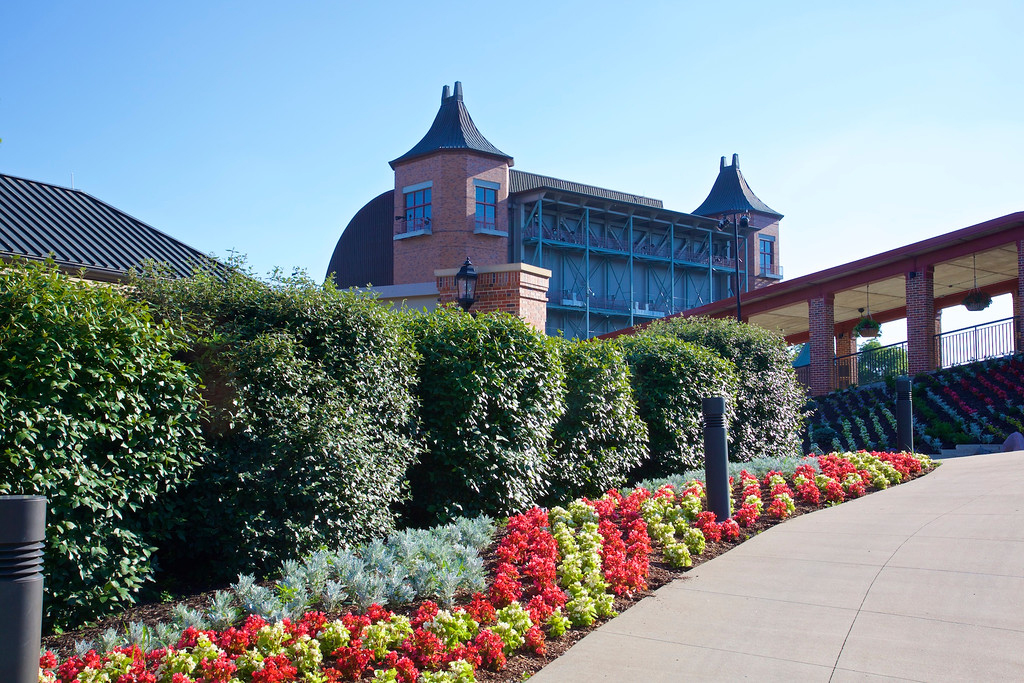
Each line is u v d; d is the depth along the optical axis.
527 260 43.34
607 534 7.03
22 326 4.82
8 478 4.65
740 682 4.13
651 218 47.75
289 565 5.59
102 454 5.27
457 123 40.25
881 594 5.43
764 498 9.10
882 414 18.98
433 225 38.97
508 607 4.96
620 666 4.45
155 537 5.62
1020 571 5.67
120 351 5.33
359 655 4.21
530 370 8.61
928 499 8.56
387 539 6.96
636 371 11.45
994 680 3.96
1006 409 16.42
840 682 4.05
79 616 5.11
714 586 5.91
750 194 54.34
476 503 8.16
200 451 5.96
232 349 6.25
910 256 22.34
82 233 13.24
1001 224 19.92
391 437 7.28
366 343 7.16
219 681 3.91
